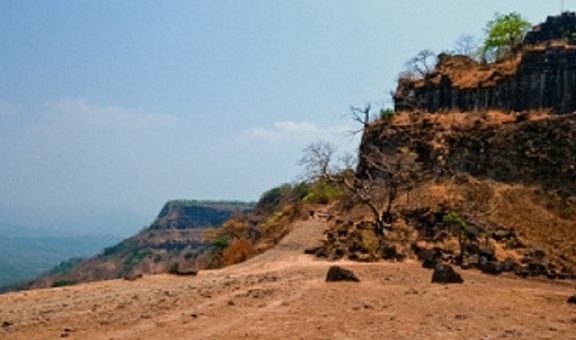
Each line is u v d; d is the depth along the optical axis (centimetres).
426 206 6284
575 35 8350
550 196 6372
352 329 1744
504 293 2742
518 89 7838
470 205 6291
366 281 3259
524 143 7006
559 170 6600
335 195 9294
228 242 9406
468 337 1602
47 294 3148
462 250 4931
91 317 2116
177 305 2367
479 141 7319
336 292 2670
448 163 7331
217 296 2631
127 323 1950
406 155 7325
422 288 2862
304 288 2850
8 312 2366
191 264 10831
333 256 5309
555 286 3994
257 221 12925
